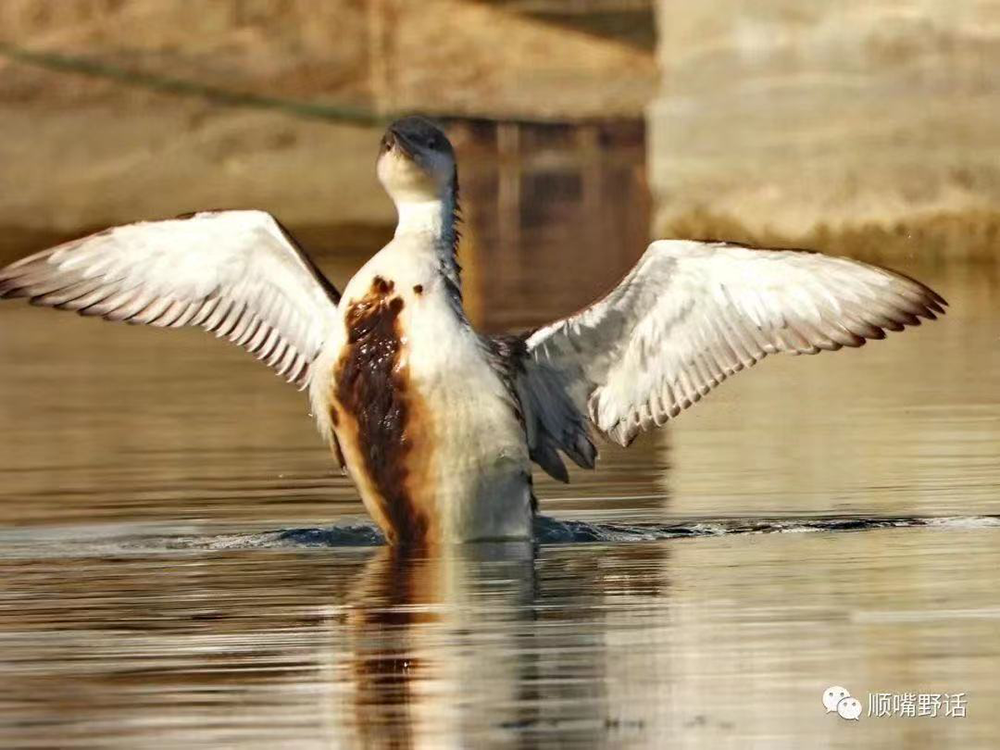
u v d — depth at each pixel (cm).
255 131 3541
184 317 1337
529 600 1105
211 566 1223
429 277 1270
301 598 1121
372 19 3653
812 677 933
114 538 1321
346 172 3522
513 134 3681
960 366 2130
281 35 3606
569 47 3722
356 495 1477
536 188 3647
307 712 889
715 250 1295
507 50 3709
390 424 1265
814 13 3139
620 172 3681
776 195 3141
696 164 3181
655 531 1319
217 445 1719
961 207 3083
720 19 3172
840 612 1059
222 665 970
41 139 3509
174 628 1050
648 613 1066
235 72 3581
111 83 3544
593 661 967
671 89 3203
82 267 1330
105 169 3500
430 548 1273
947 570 1168
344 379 1270
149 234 1323
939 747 833
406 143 1270
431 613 1075
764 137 3152
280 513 1407
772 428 1759
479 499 1275
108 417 1878
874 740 844
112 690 930
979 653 970
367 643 1009
